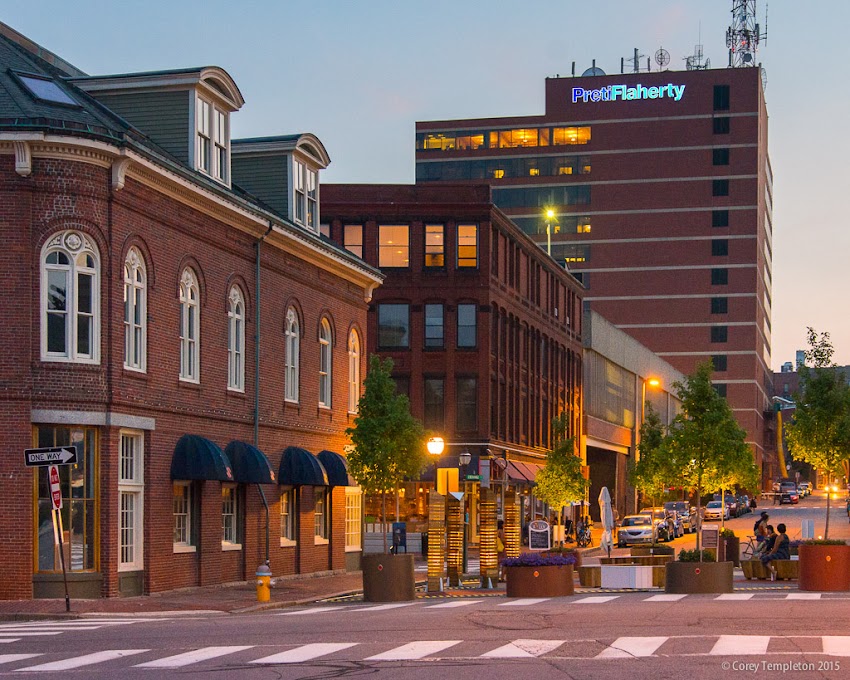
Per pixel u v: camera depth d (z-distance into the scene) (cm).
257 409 4159
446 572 4328
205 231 3809
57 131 3105
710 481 4278
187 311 3734
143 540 3400
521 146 17875
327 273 4841
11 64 3591
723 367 17612
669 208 17738
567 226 17850
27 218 3136
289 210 4581
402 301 7638
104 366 3222
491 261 7712
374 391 4291
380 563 3359
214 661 1777
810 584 3206
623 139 17750
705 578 3172
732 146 17675
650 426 9831
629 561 4072
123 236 3300
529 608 2677
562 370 9719
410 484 7362
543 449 9050
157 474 3475
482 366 7600
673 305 17675
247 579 4059
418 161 17988
